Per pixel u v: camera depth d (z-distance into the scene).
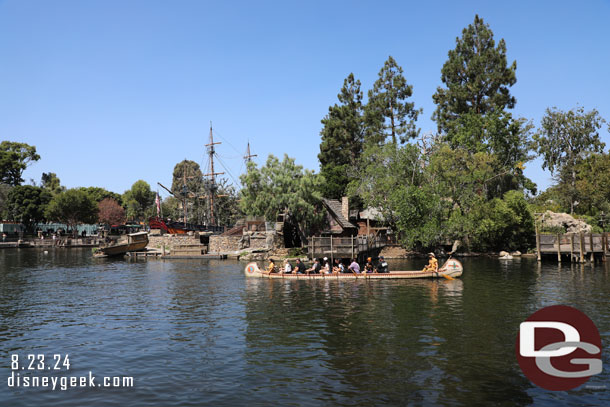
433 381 11.23
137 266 46.19
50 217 97.25
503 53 69.19
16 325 17.97
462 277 33.03
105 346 14.73
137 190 148.75
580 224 55.06
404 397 10.26
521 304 21.45
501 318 18.33
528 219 56.38
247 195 53.69
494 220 54.06
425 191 54.78
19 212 97.12
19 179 116.81
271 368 12.31
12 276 36.34
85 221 102.62
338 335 15.76
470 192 55.84
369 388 10.80
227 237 59.75
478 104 70.19
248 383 11.23
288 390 10.73
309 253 39.94
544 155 71.94
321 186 72.25
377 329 16.58
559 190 67.31
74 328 17.38
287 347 14.31
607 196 62.75
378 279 32.00
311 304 22.00
